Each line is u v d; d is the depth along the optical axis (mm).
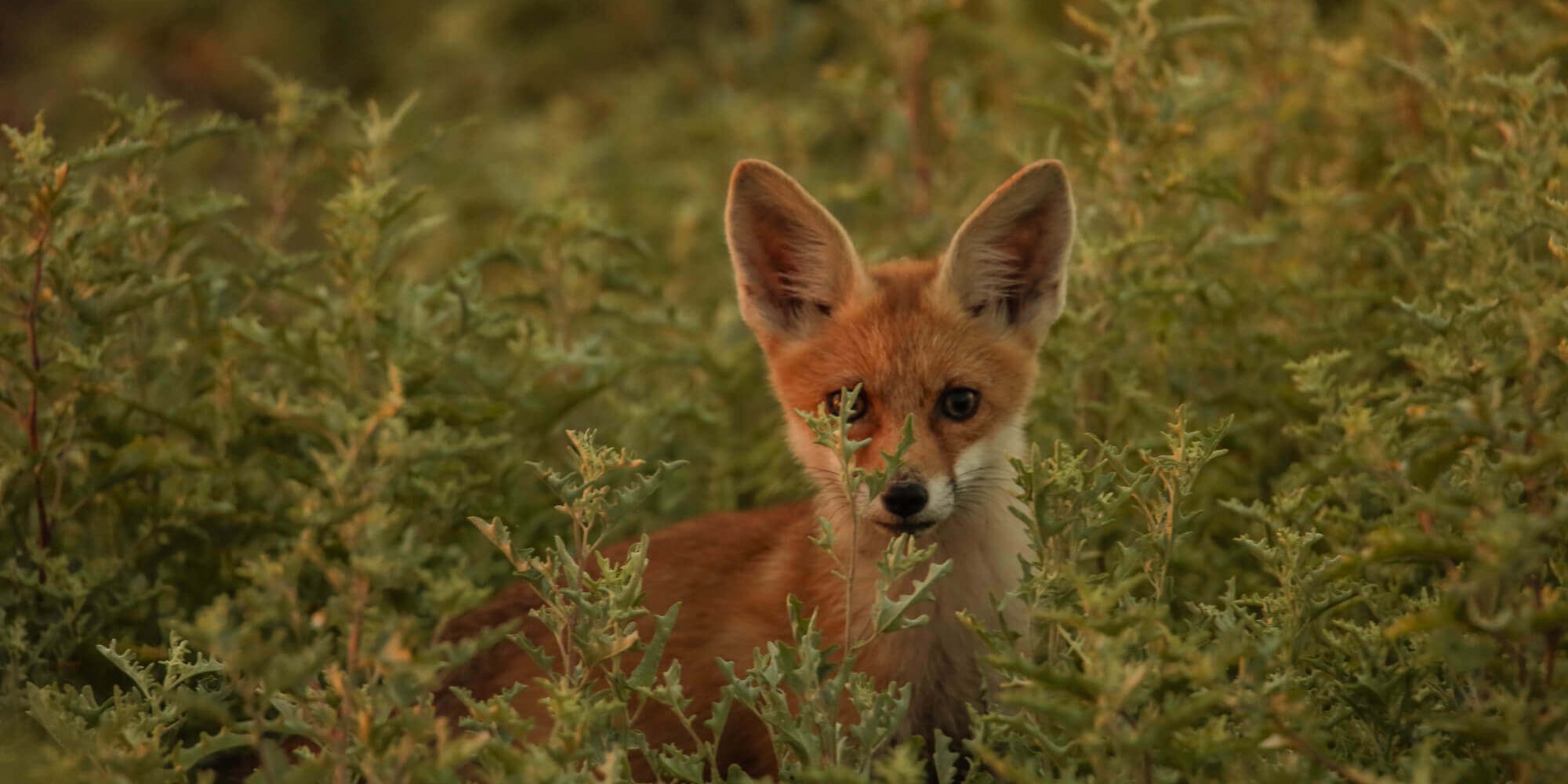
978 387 9531
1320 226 11562
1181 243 10797
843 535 9180
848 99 16922
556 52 24234
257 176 14633
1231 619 6508
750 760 8828
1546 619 5414
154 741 6082
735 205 10078
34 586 8312
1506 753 5562
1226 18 11148
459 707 8859
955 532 9305
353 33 25766
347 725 5801
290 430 9688
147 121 10094
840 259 9914
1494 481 5961
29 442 8961
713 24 24047
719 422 12258
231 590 9641
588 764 6422
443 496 9312
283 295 12953
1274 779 5621
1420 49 12430
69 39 25688
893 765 5480
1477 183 10258
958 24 15750
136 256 10078
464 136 21172
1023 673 5562
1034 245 10086
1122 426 10336
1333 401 8188
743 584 9484
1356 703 6703
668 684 6836
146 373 10328
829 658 8750
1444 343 7676
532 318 12688
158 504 9359
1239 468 10117
